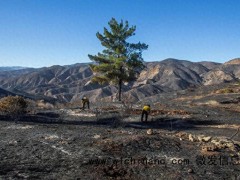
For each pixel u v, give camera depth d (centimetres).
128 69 5047
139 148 1694
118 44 5050
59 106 4319
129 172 1341
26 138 1850
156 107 3978
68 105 4459
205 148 1731
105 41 5078
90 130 2228
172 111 3453
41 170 1291
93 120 3058
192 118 3097
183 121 2972
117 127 2600
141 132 2269
